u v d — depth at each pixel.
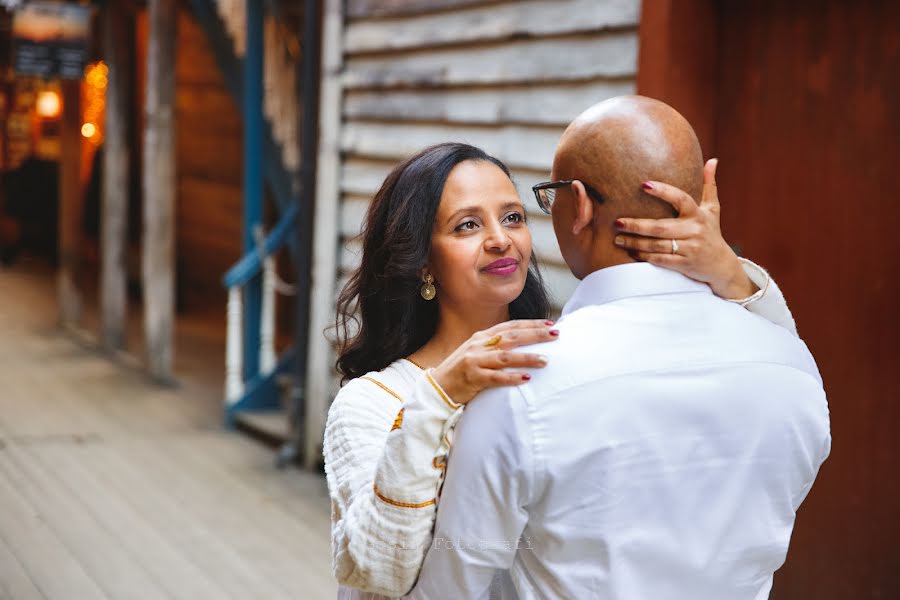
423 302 1.82
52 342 9.67
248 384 6.96
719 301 1.45
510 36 4.15
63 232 10.30
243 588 4.16
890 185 3.03
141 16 12.94
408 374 1.74
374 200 1.80
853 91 3.11
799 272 3.28
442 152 1.75
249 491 5.47
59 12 8.65
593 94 3.77
